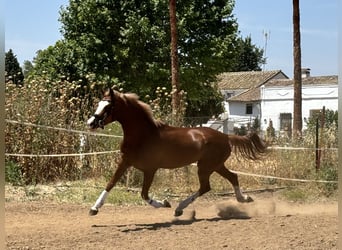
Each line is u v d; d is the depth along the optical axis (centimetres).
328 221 859
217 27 2973
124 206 1055
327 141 1434
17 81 1434
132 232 767
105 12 2775
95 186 1233
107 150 1325
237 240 712
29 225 815
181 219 896
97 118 816
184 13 2814
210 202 1162
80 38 2834
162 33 2741
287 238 722
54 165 1302
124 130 848
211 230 782
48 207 996
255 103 4688
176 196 1205
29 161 1262
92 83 1486
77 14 2864
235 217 924
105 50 2833
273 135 1554
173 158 862
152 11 2823
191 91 2895
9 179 1213
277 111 4219
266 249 662
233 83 5875
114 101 829
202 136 891
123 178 1272
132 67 2762
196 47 2877
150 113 855
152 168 863
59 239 711
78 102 1362
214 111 4228
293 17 1967
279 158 1388
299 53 1956
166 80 2828
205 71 2912
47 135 1292
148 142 847
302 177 1365
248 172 1375
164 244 691
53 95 1386
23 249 647
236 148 964
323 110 1492
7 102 1262
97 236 734
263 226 811
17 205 998
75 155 1271
